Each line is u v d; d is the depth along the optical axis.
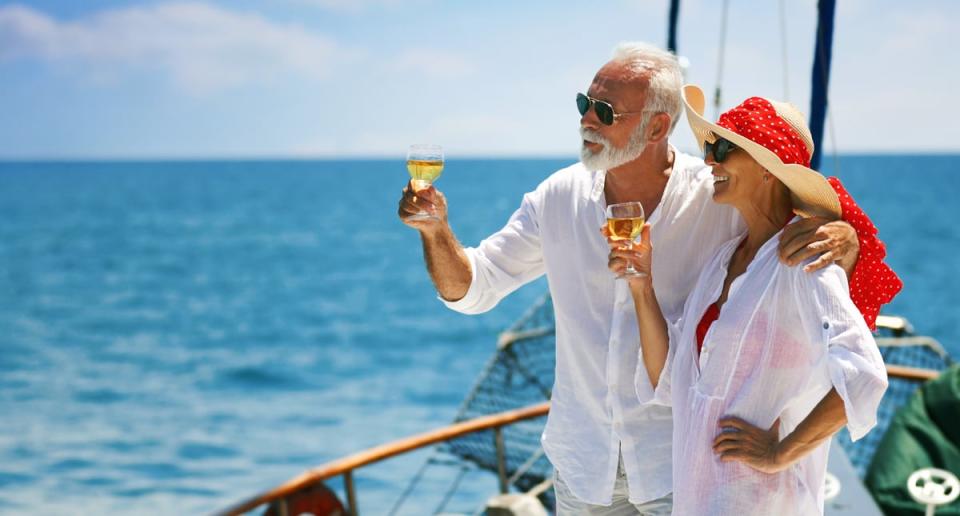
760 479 2.27
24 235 57.62
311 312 33.28
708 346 2.31
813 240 2.17
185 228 62.19
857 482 4.17
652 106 2.52
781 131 2.30
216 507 14.34
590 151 2.56
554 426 2.73
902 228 56.53
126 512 14.18
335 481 14.27
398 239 55.88
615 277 2.58
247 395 21.91
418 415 19.75
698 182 2.58
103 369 24.48
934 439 4.79
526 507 4.34
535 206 2.72
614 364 2.59
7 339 28.33
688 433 2.34
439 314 32.34
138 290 38.00
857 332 2.10
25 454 16.95
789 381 2.24
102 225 64.06
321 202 86.62
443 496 13.21
